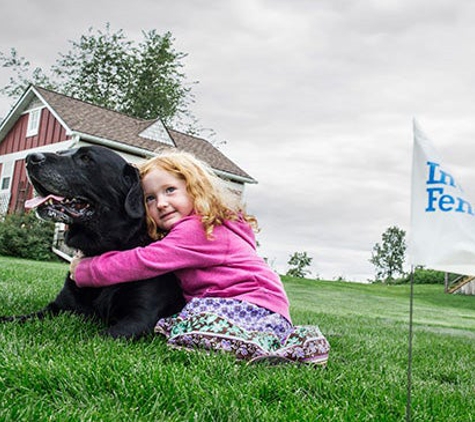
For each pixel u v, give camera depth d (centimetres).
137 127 2569
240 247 370
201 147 2852
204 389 255
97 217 354
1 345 280
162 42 4366
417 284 3925
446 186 217
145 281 359
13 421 187
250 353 326
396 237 4859
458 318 1683
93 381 240
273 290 360
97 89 4394
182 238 353
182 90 4450
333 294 2392
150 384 244
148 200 372
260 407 244
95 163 350
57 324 350
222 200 374
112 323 370
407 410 230
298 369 327
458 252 213
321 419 239
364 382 323
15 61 4294
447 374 434
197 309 344
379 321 1021
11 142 2773
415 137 224
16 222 2150
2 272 775
